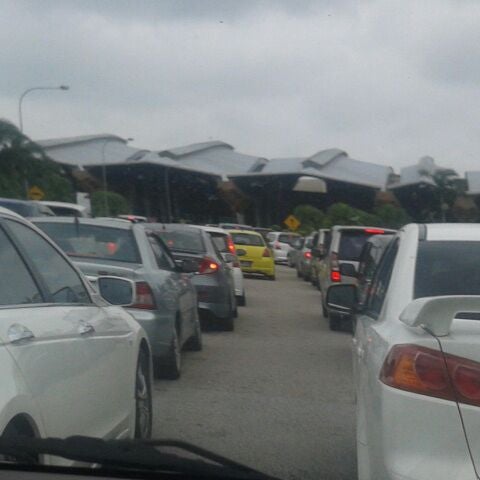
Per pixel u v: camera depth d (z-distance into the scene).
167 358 9.84
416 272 5.17
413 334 4.09
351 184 64.31
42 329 4.70
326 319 17.95
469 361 3.87
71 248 9.98
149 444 4.49
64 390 4.75
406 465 3.85
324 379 10.59
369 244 12.65
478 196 59.62
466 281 5.07
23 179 39.12
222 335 14.66
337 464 6.86
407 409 3.89
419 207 62.78
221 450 7.21
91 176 63.31
